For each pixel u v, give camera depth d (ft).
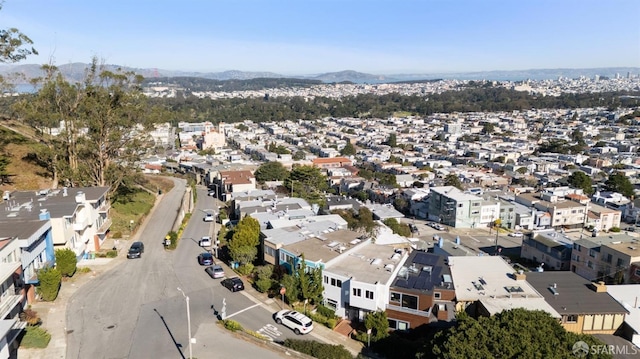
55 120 175.22
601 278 157.89
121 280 122.83
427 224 263.70
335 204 244.83
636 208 270.46
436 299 104.01
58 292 113.09
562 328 77.82
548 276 115.55
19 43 160.86
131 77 189.47
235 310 108.17
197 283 122.72
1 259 90.79
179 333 95.50
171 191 265.34
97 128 179.32
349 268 115.96
